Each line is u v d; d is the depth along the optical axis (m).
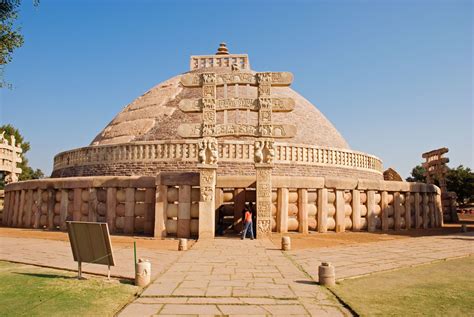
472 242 15.94
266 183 17.23
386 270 9.78
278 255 12.22
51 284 8.11
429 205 24.91
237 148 24.81
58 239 16.77
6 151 35.03
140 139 31.12
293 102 17.59
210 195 17.00
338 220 19.86
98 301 6.87
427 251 13.20
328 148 27.12
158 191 17.72
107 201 19.55
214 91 17.84
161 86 37.91
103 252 8.61
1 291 7.53
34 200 22.89
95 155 27.38
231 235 18.17
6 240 16.42
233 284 8.17
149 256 11.98
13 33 10.77
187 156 24.62
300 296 7.26
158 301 6.91
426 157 40.44
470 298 7.12
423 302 6.85
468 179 50.44
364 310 6.36
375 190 21.28
